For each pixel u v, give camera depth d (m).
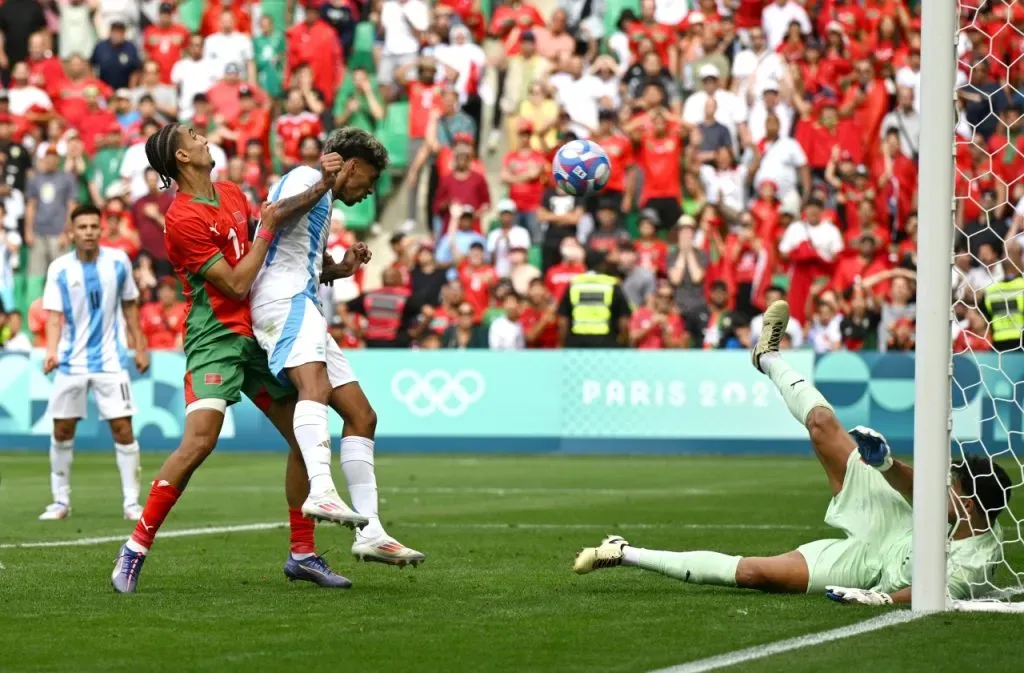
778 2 74.31
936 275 19.25
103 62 78.50
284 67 80.31
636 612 19.80
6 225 72.81
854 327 63.94
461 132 74.75
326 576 22.88
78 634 18.09
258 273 22.00
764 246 66.75
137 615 19.69
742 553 28.30
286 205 21.42
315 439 21.03
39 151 75.19
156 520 22.08
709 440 62.62
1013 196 66.69
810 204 66.75
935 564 19.44
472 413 64.19
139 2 83.44
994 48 69.56
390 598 21.41
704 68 72.81
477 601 21.05
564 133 71.50
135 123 75.31
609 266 65.94
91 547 29.53
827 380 61.25
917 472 19.47
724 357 62.62
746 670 15.54
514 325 65.94
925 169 19.42
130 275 37.75
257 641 17.53
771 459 59.91
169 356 65.31
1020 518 35.47
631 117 72.56
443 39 76.88
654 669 15.62
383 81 78.19
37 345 70.31
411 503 40.97
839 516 21.09
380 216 77.12
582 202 69.75
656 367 63.06
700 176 70.75
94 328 37.25
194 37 78.94
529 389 63.88
